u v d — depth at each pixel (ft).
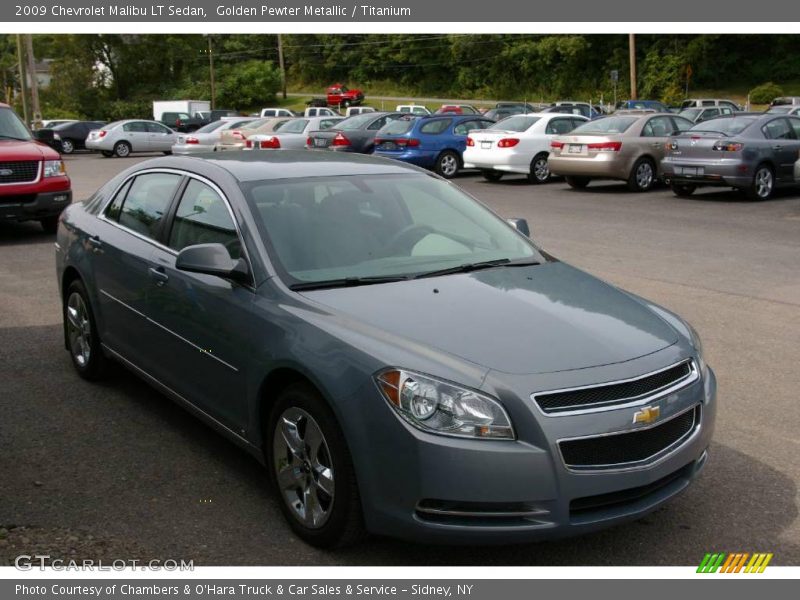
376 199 16.16
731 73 281.33
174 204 16.90
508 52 320.29
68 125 135.54
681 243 39.11
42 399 18.94
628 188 63.31
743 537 13.10
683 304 27.50
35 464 15.56
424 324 12.54
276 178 15.96
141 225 17.79
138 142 124.06
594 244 39.06
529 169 69.00
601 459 11.55
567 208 52.80
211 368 14.78
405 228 15.70
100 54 301.43
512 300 13.57
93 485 14.73
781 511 13.87
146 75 307.37
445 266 14.94
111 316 18.38
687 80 254.47
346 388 11.77
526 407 11.23
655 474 11.88
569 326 12.78
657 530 13.33
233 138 90.53
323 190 15.93
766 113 56.44
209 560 12.41
